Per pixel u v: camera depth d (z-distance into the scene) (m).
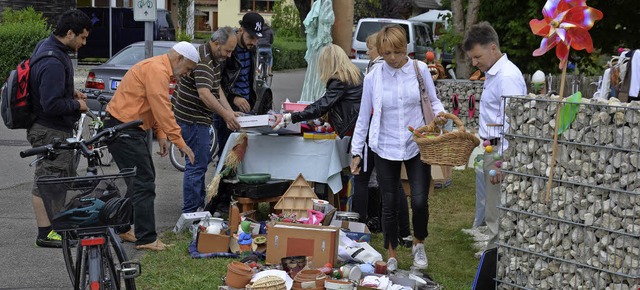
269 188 6.86
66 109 6.10
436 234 7.32
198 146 7.04
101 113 10.29
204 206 7.37
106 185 4.28
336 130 6.75
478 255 6.52
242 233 6.17
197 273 5.72
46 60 6.05
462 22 15.12
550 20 4.46
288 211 6.69
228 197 7.35
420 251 5.92
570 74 15.34
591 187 4.39
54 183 4.19
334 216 6.61
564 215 4.52
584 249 4.46
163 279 5.58
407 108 5.62
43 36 19.11
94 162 4.48
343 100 6.67
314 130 7.01
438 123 5.48
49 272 5.79
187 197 7.12
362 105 5.79
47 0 25.34
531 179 4.67
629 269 4.27
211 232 6.21
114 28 25.59
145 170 6.21
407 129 5.63
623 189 4.26
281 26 47.72
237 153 6.98
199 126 7.02
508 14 15.23
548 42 4.50
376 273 5.53
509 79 5.50
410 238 6.66
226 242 6.20
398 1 39.34
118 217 4.29
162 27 26.06
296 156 7.00
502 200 4.83
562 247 4.56
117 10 25.55
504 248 4.84
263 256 6.02
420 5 43.91
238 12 56.53
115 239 4.32
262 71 14.27
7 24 19.89
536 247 4.67
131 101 6.11
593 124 4.34
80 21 6.16
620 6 15.66
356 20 39.44
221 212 7.33
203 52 6.88
